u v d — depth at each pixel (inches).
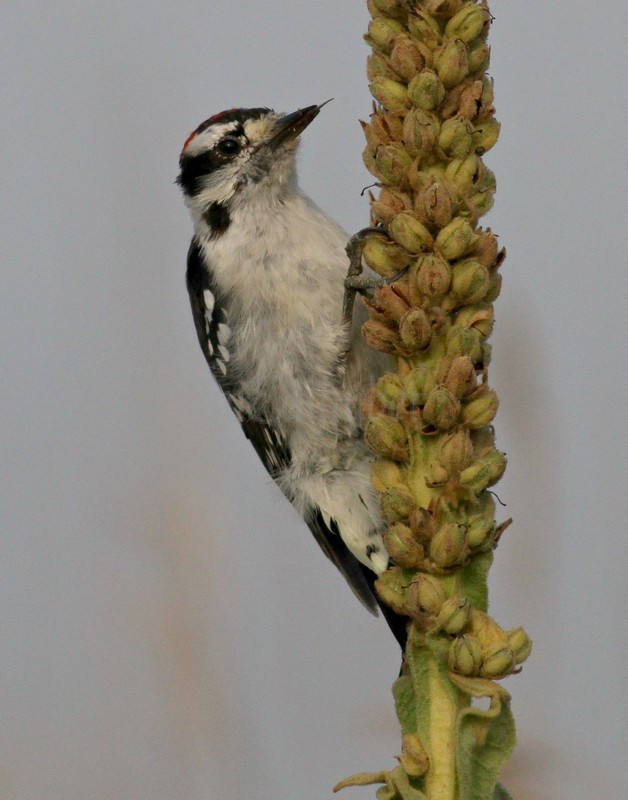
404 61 163.3
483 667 162.2
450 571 162.7
